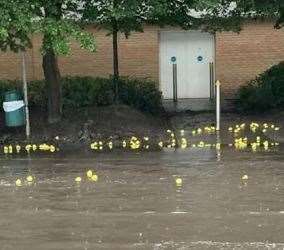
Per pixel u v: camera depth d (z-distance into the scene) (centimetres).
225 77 2405
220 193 945
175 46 2456
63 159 1294
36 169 1180
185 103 2262
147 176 1088
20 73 2375
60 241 726
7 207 880
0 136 1560
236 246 698
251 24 2373
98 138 1528
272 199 903
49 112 1631
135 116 1692
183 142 1433
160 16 1609
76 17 1504
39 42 2306
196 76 2462
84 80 1909
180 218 811
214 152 1338
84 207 874
